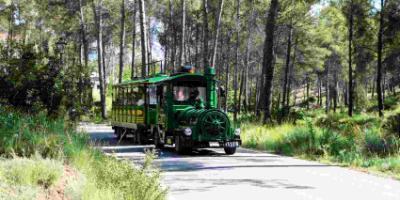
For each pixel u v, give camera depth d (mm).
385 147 16422
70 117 17047
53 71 16969
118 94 26250
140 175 8602
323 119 31203
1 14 69188
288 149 18625
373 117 30594
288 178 12359
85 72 17938
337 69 78625
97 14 56250
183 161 15953
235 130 18562
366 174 13180
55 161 9344
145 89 21906
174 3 60438
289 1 42844
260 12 54656
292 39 56969
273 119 27219
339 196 10047
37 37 70812
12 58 16422
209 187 10914
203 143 18125
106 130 32562
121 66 51125
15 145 10219
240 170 13789
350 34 43344
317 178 12398
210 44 63188
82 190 7883
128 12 56406
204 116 18156
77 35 67500
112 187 8156
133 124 23078
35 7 67750
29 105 16281
